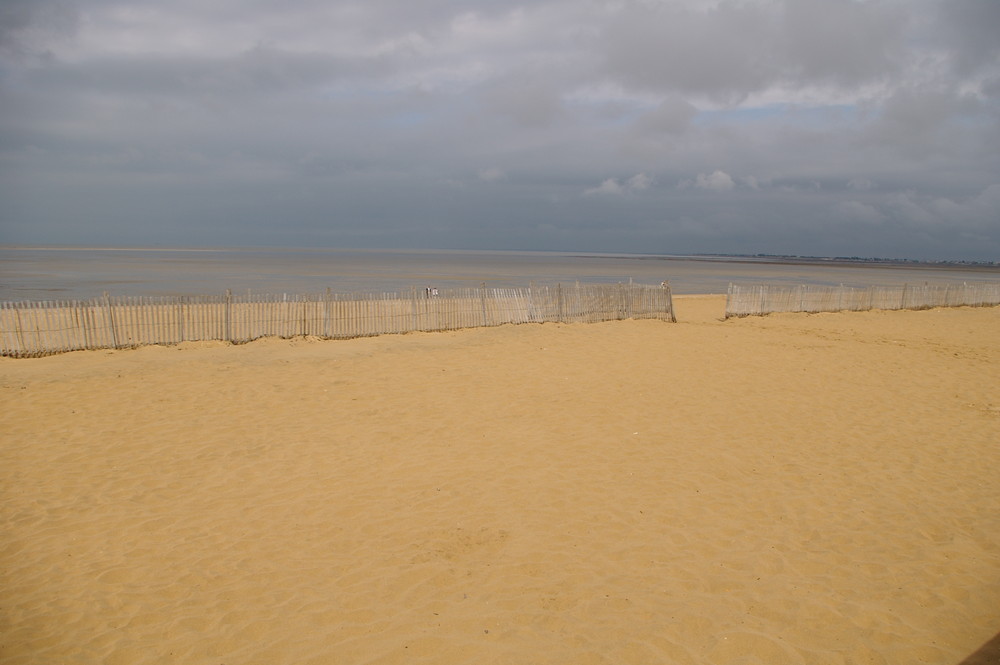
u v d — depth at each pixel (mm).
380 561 5832
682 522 6664
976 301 31797
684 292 46375
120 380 11430
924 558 5992
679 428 9781
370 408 10422
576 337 17469
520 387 11969
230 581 5484
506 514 6812
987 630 4895
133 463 7961
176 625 4867
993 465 8453
